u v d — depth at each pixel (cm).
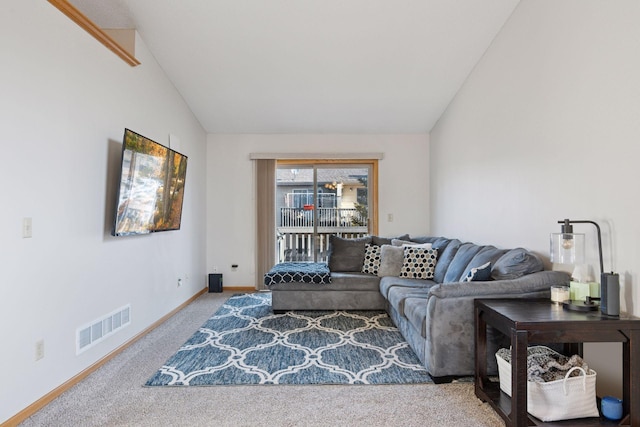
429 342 240
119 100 299
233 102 448
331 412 204
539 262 249
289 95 433
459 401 216
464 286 235
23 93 201
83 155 253
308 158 533
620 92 193
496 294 233
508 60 308
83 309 251
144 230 320
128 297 310
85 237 254
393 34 330
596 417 181
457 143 424
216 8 301
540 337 175
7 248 191
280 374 251
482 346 221
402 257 420
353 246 461
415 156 535
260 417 199
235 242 535
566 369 192
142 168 306
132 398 220
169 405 212
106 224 280
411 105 455
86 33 256
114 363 272
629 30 187
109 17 311
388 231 534
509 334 181
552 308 201
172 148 408
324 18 311
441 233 480
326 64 375
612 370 204
